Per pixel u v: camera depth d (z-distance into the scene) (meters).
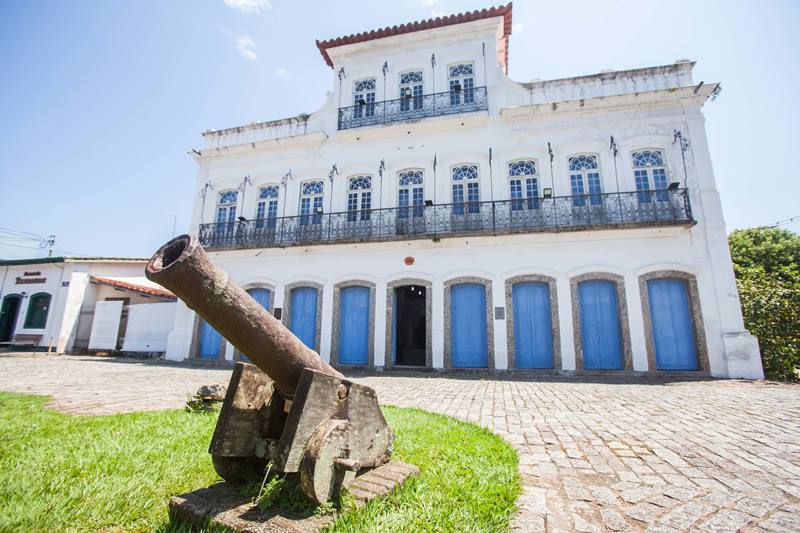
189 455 3.48
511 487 3.01
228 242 15.60
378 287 13.69
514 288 12.61
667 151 12.44
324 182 15.41
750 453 4.05
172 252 2.37
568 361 11.63
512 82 14.19
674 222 11.31
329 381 2.57
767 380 10.31
